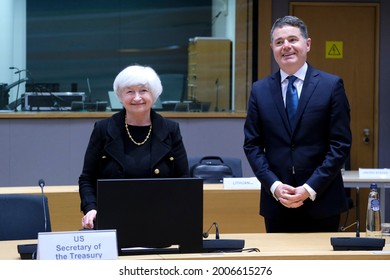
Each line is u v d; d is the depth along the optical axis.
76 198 4.64
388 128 6.97
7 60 6.35
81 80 6.46
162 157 3.14
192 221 2.81
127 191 2.76
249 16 6.68
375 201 3.53
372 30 6.93
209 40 6.62
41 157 6.36
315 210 3.34
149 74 3.10
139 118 3.14
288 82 3.40
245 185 4.76
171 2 6.58
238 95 6.65
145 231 2.77
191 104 6.59
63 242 2.52
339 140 3.32
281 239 3.28
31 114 6.34
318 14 6.86
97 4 6.48
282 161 3.36
